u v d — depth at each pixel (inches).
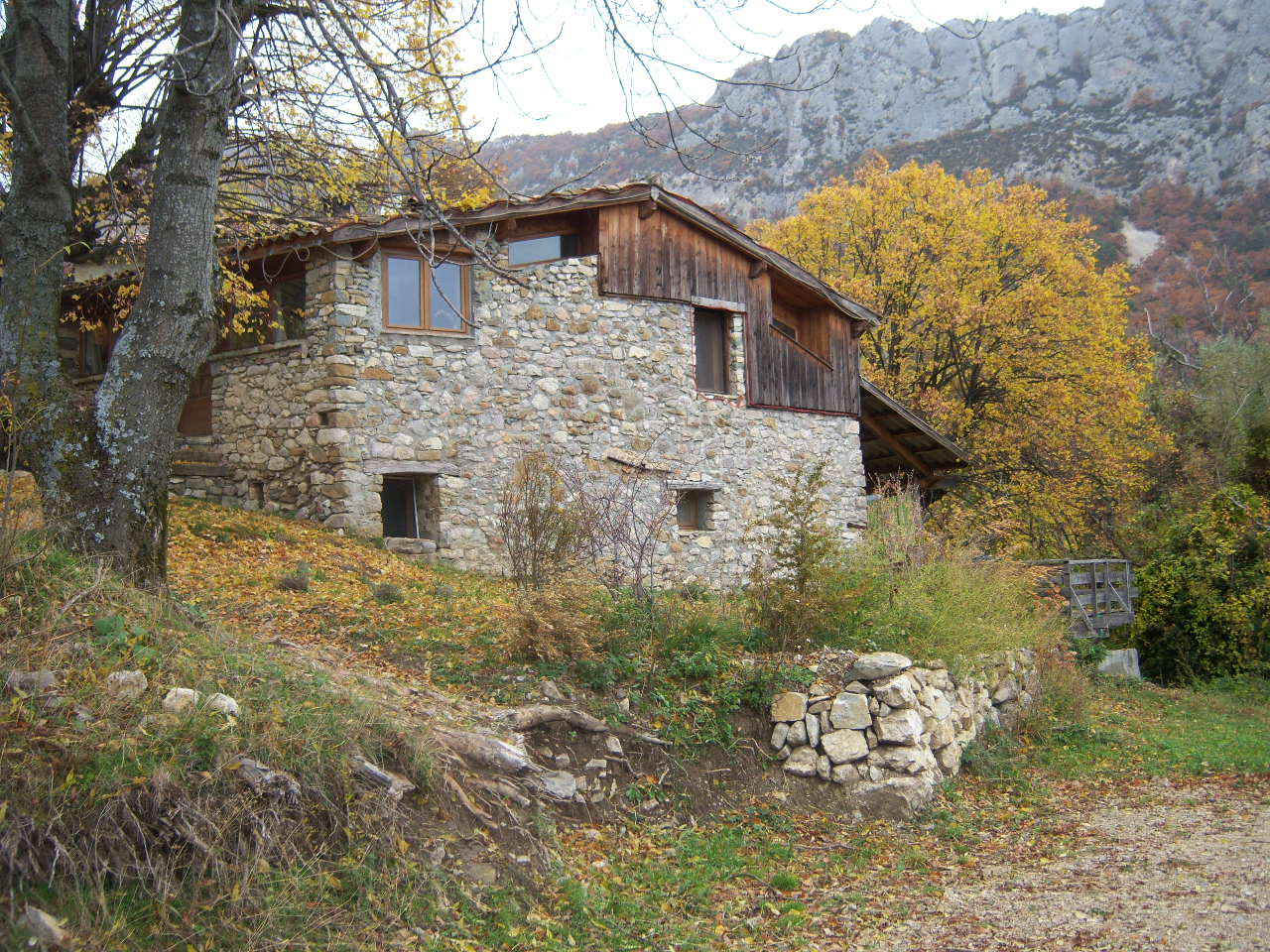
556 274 562.3
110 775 166.7
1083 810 335.9
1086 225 1154.7
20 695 177.3
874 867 265.1
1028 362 1061.8
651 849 251.3
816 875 255.1
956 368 1098.1
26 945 139.3
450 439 520.1
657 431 595.2
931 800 323.6
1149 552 845.2
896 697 327.6
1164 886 240.7
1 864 148.6
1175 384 1195.9
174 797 168.6
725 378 644.1
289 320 529.0
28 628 201.8
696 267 623.2
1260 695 664.4
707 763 296.4
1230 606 721.0
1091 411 1063.0
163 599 247.4
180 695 191.3
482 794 224.8
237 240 448.5
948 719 361.4
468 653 310.5
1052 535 1075.3
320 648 288.5
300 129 382.0
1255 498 754.2
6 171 414.3
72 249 468.1
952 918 222.1
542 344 554.6
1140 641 781.3
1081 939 204.1
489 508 527.2
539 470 381.1
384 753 210.1
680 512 610.2
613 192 571.8
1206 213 2164.1
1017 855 279.1
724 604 388.8
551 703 280.4
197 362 273.6
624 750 282.2
